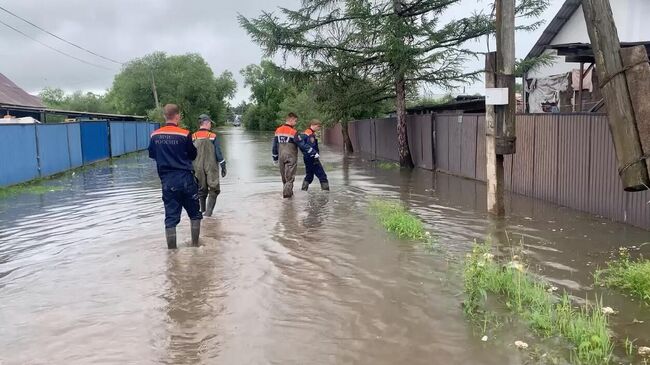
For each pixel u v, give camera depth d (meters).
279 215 8.66
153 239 7.16
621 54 5.12
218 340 3.97
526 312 4.25
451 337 3.90
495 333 3.94
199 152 8.45
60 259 6.32
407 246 6.46
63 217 9.16
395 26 14.44
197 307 4.64
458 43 15.21
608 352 3.57
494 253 6.00
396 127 19.12
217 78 78.25
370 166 17.84
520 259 5.71
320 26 15.88
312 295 4.86
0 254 6.66
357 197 10.48
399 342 3.85
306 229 7.55
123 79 67.56
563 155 8.70
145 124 35.06
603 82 5.27
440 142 14.91
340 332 4.05
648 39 15.61
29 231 8.03
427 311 4.40
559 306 4.20
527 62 14.80
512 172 10.59
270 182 13.27
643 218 6.84
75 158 19.84
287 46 15.84
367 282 5.16
